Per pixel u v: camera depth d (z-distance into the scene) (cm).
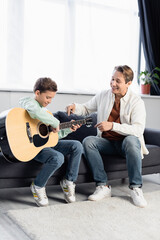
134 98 245
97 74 376
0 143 190
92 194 228
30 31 334
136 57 410
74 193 225
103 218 193
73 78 362
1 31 319
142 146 243
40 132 211
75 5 355
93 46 371
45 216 191
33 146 201
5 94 315
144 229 181
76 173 221
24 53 333
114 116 247
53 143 218
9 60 325
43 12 340
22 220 183
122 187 263
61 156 209
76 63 366
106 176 233
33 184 211
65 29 354
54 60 350
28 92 329
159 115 420
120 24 393
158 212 207
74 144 219
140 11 399
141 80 418
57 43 350
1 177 207
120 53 395
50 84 205
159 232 178
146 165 254
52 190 249
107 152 242
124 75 236
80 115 262
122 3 392
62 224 182
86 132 275
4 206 209
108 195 230
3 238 163
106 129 224
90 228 179
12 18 322
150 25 401
